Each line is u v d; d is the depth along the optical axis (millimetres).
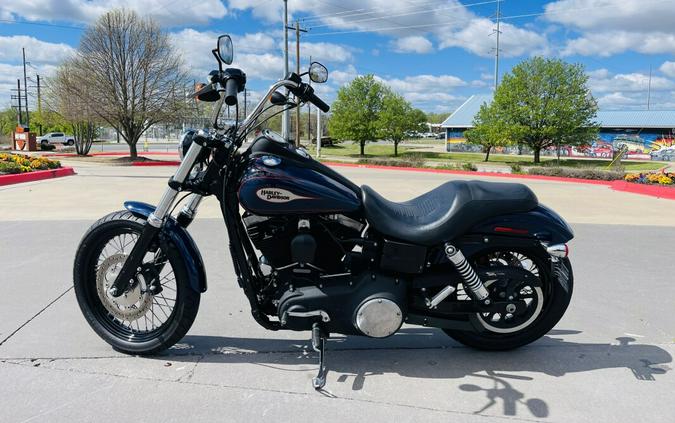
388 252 3354
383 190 15047
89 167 25109
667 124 46438
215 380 3352
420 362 3678
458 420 2973
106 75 29656
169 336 3582
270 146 3297
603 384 3414
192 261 3514
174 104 30312
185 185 3479
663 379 3488
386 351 3838
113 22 29000
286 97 3477
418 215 3506
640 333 4238
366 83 45375
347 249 3447
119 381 3307
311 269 3408
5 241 6816
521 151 52344
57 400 3078
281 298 3393
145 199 11328
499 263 3670
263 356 3711
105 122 30719
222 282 5297
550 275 3701
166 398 3125
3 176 13891
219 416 2953
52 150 46188
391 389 3295
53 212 9219
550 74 38781
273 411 3014
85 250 3688
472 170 29609
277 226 3365
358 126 45406
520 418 3008
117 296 3631
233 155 3430
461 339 3834
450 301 3566
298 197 3236
